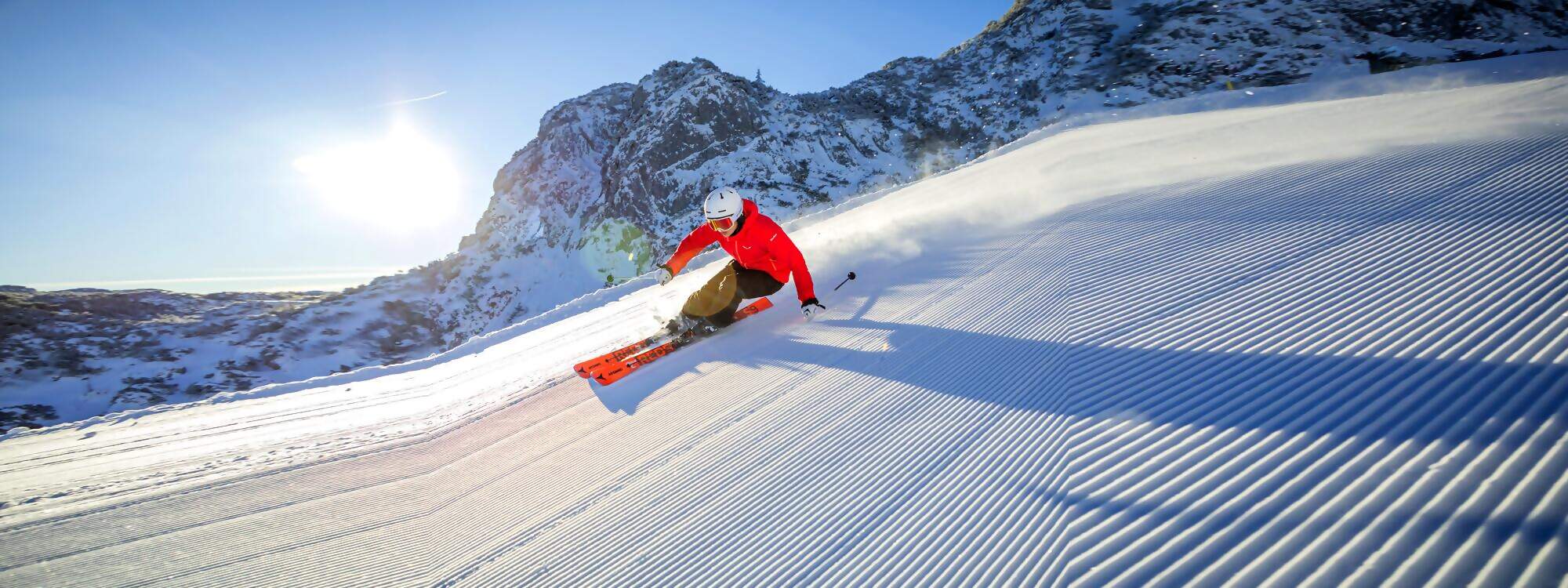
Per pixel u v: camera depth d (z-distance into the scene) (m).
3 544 4.04
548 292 38.25
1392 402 2.34
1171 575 1.81
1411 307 3.04
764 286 5.43
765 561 2.56
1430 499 1.83
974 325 4.30
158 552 3.70
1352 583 1.62
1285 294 3.52
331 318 34.03
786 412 3.78
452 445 4.82
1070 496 2.32
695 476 3.35
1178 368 3.02
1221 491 2.12
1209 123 13.42
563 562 2.92
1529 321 2.62
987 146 37.25
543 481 3.79
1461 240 3.65
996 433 2.95
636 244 37.34
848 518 2.68
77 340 28.16
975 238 6.57
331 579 3.20
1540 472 1.81
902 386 3.71
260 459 5.23
